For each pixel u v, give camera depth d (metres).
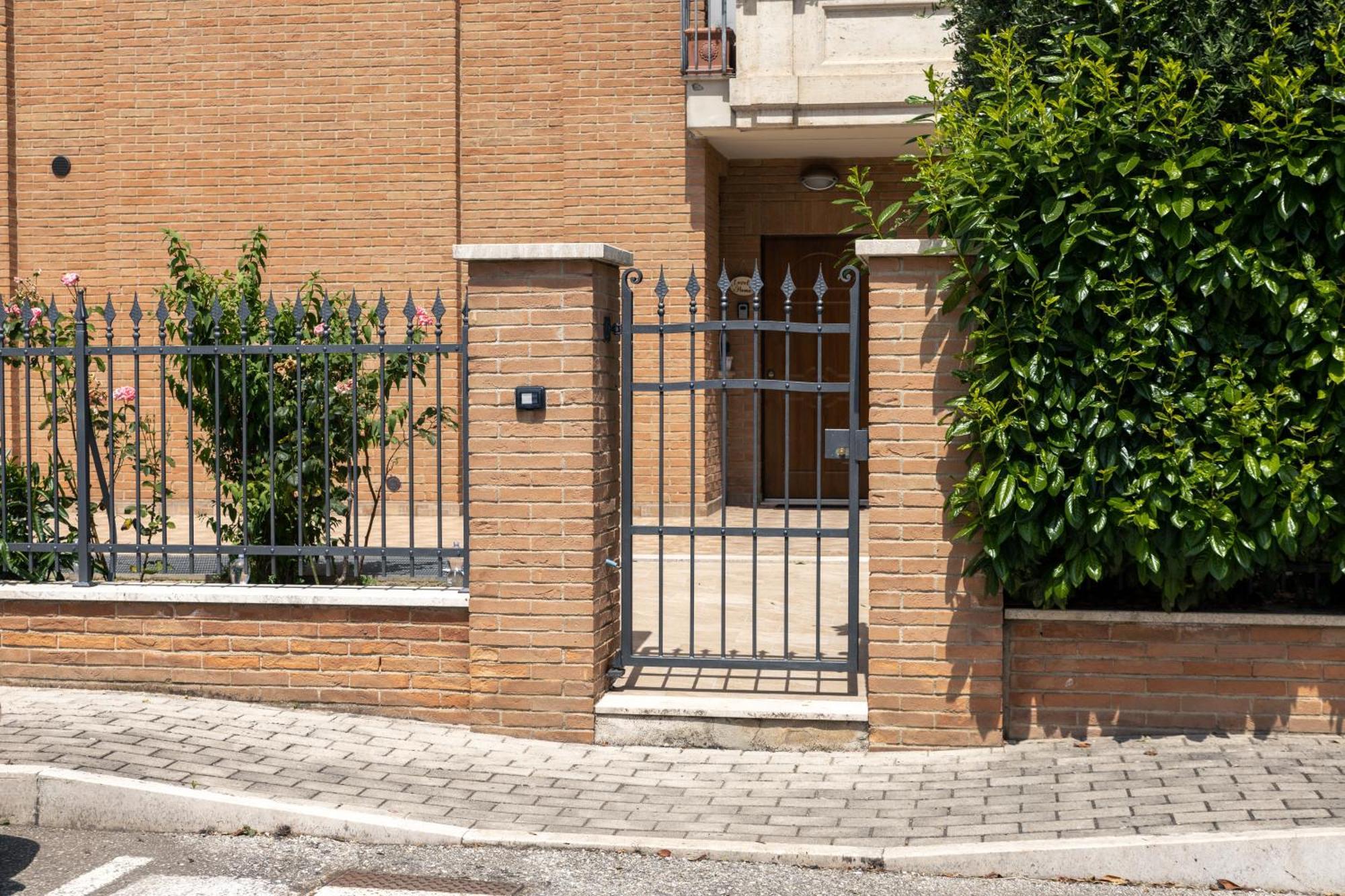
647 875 5.40
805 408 14.44
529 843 5.69
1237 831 5.37
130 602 7.32
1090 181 6.28
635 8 13.19
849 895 5.21
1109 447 6.32
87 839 5.83
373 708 7.15
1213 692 6.58
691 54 12.90
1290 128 6.04
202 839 5.83
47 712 6.93
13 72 14.35
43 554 7.67
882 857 5.46
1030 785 6.09
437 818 5.89
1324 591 6.68
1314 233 6.22
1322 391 6.14
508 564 6.95
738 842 5.62
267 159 13.84
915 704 6.66
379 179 13.70
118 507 13.67
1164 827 5.48
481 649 6.98
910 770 6.43
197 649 7.28
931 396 6.60
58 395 8.12
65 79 14.27
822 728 6.74
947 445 6.61
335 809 5.91
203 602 7.24
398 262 13.71
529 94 13.52
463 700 7.08
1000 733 6.62
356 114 13.71
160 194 13.99
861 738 6.71
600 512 7.01
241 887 5.26
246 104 13.84
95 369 7.69
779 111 12.35
